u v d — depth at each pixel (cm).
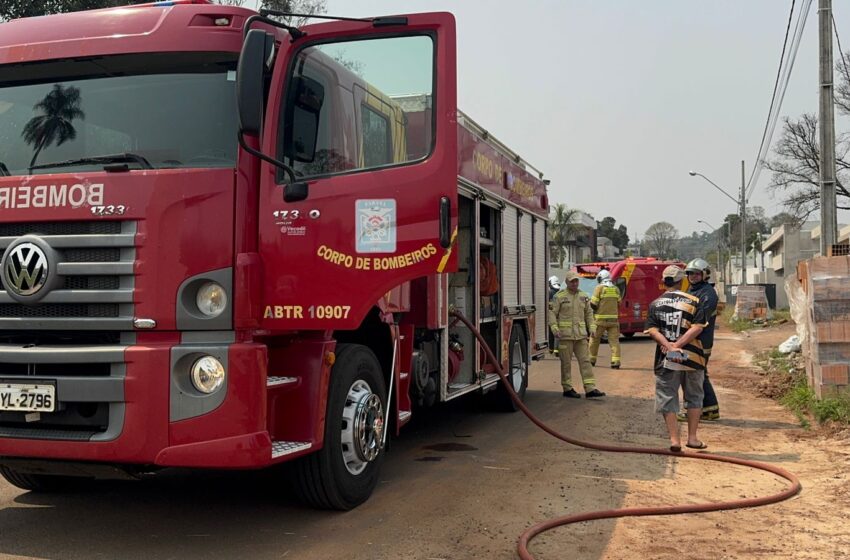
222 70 456
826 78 1385
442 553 452
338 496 512
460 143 719
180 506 542
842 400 849
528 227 1035
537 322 1086
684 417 912
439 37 477
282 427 478
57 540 468
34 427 435
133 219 424
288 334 485
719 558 450
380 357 591
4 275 432
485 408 966
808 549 464
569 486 605
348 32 475
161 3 484
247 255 439
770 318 2972
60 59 466
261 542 466
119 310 426
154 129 452
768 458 711
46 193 432
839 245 1094
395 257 470
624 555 453
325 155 480
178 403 415
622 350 1964
